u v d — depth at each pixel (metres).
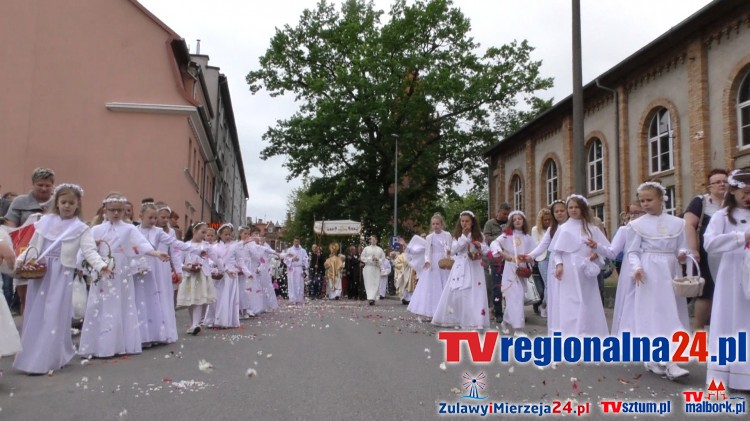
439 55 36.34
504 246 10.16
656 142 21.55
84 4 23.64
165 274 8.88
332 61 37.25
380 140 37.97
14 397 5.26
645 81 21.77
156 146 23.42
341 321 12.46
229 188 55.78
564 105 26.91
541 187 30.48
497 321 11.77
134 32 23.86
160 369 6.62
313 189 39.88
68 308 6.66
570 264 7.58
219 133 41.12
